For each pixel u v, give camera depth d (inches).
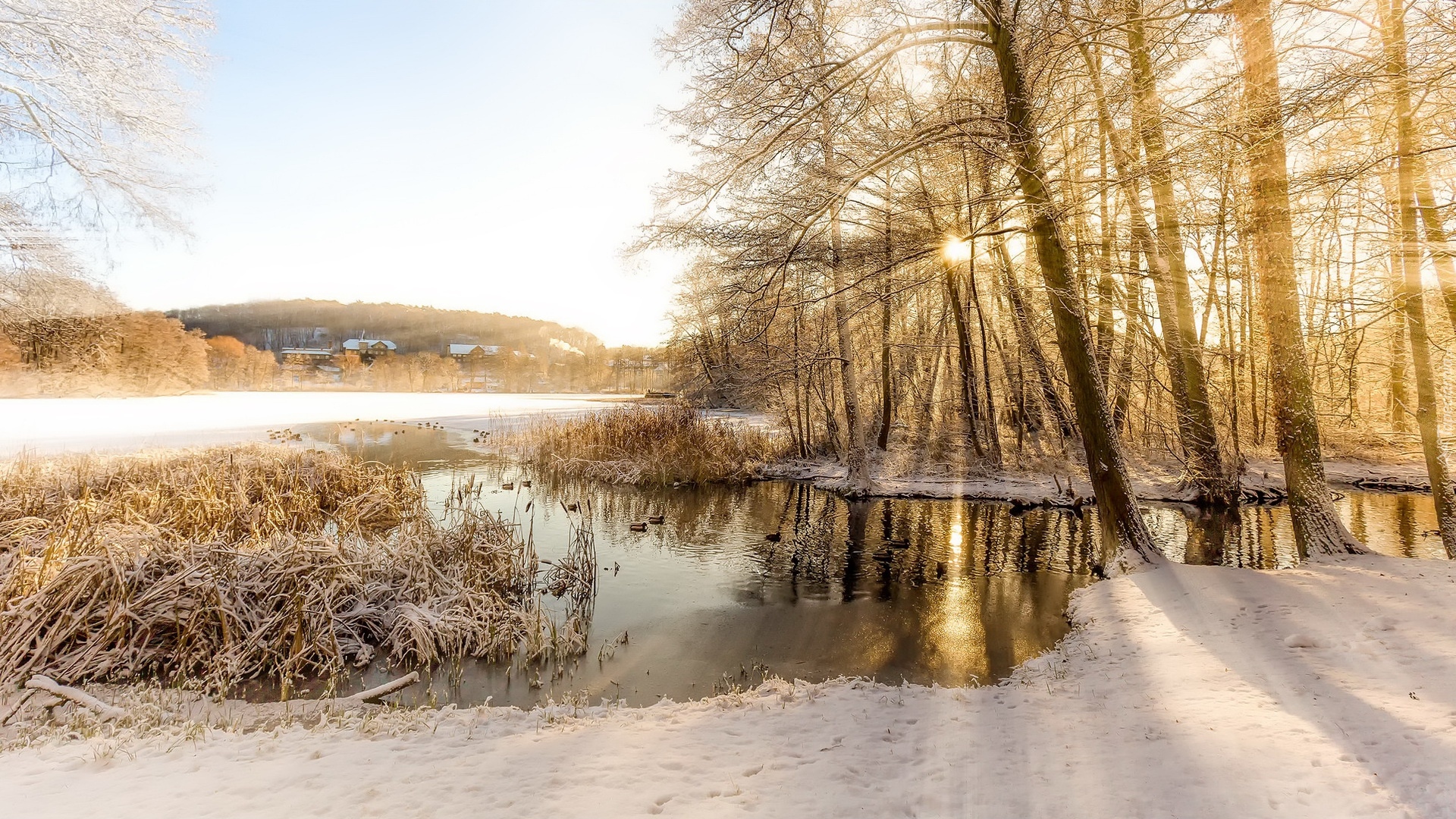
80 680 222.5
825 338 679.1
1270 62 259.3
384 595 288.8
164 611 244.7
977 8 325.1
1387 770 121.3
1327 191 235.9
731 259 364.5
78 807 120.6
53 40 368.8
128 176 443.2
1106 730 157.9
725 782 134.3
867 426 909.8
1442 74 194.4
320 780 135.6
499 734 169.3
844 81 326.3
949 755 146.8
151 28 391.5
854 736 161.6
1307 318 313.0
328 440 1024.9
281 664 238.7
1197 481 573.0
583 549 357.4
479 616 276.1
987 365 729.6
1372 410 658.2
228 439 864.9
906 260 352.8
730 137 339.6
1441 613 219.9
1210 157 262.7
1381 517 508.1
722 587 354.6
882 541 461.4
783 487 693.3
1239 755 135.0
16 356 1507.1
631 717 183.6
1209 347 522.0
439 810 121.0
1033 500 595.2
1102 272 386.9
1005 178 403.2
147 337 2112.5
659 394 2201.0
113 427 1013.8
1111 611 282.4
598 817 117.7
